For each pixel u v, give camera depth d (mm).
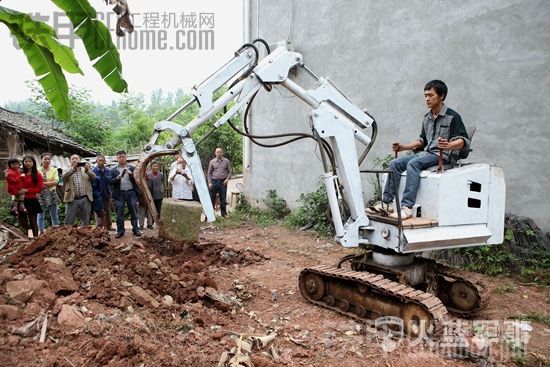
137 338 3434
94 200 9250
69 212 8578
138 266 5098
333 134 5285
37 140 14500
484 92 7855
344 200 5484
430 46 8680
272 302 5578
